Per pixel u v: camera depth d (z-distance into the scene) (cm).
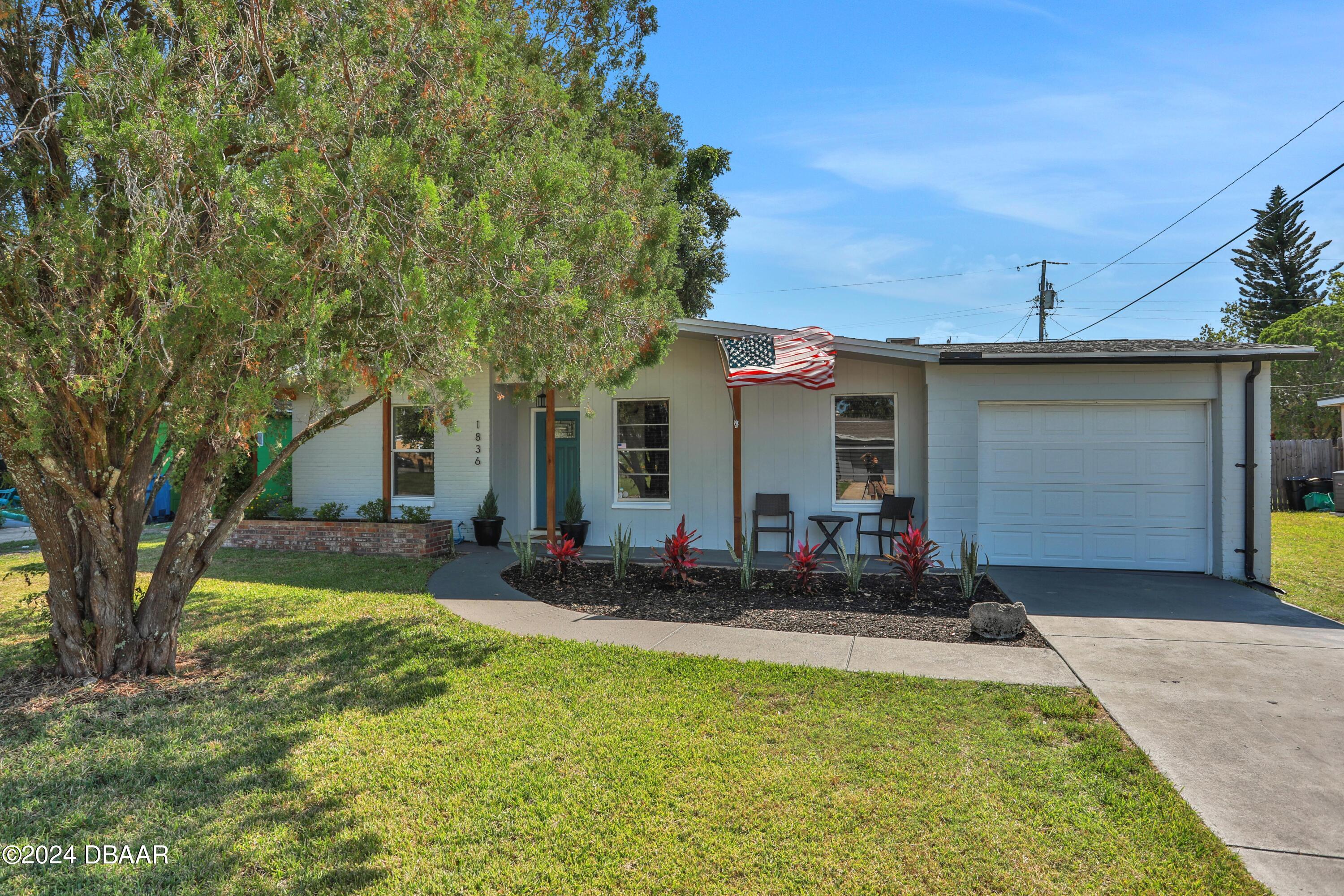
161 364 411
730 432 1218
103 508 545
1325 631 712
